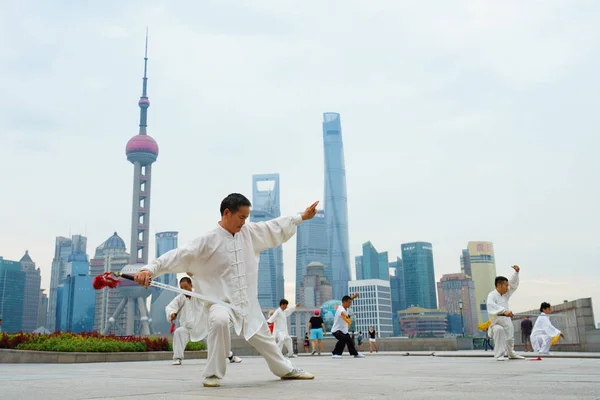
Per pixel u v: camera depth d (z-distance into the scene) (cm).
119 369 927
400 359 1283
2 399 365
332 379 532
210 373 456
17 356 1277
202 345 1834
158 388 449
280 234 515
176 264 458
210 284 475
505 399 346
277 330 1648
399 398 352
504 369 734
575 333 1912
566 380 512
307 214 533
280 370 510
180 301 1048
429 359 1238
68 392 416
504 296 1057
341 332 1509
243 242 490
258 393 388
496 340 1041
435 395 371
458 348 2598
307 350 2602
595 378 539
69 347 1380
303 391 401
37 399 362
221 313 454
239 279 477
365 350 2638
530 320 1981
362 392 393
